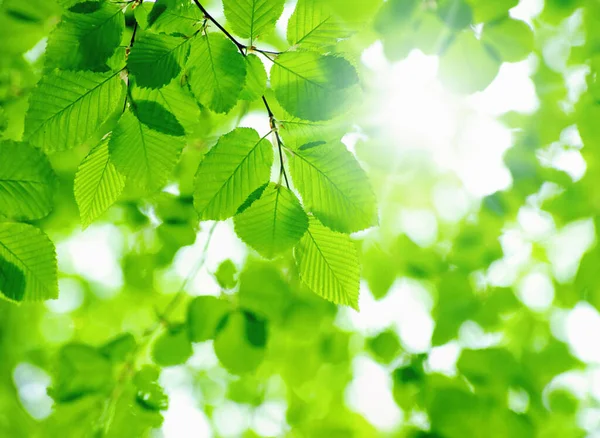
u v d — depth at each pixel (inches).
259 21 39.2
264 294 55.2
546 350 77.5
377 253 71.5
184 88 39.6
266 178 39.8
